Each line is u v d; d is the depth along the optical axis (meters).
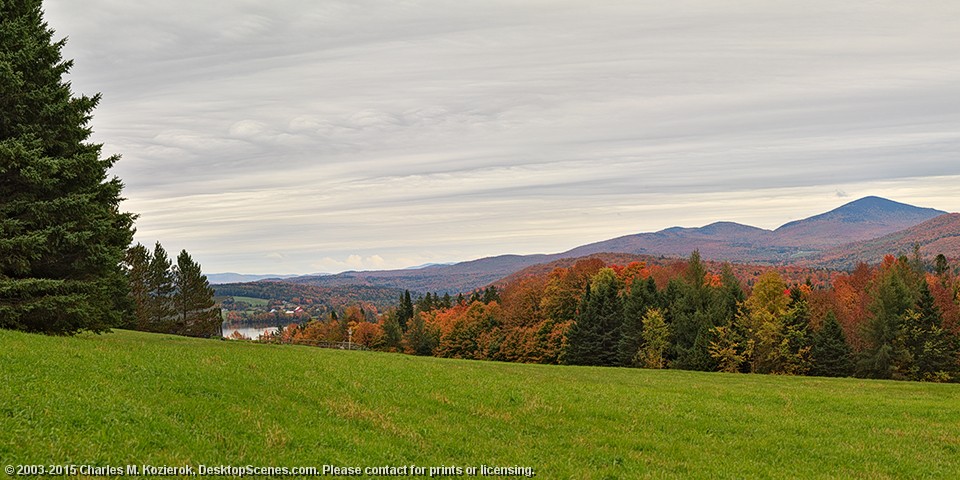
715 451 18.22
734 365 73.12
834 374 72.44
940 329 69.25
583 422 20.50
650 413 22.70
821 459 17.95
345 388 21.45
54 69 29.89
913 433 21.75
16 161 26.55
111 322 33.81
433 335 125.25
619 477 14.46
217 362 23.44
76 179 30.23
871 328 71.44
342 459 13.36
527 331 101.25
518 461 15.12
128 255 77.12
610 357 85.88
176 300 85.94
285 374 22.48
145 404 15.31
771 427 21.77
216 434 13.85
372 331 137.50
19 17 29.89
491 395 23.30
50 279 28.86
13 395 13.73
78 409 13.69
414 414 19.09
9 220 26.83
